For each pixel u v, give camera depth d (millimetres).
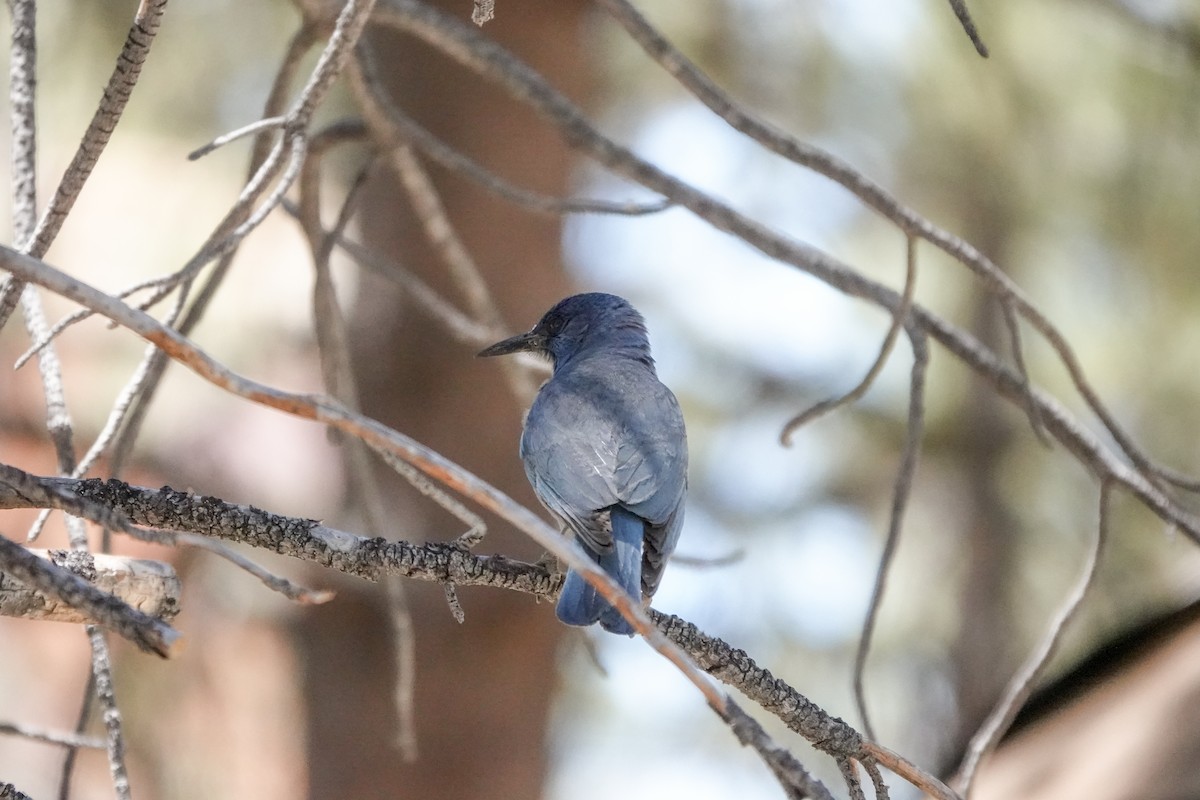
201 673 13922
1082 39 12359
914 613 15789
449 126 12258
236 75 12648
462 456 12195
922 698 15586
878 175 14055
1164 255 13094
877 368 6934
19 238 5586
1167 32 11047
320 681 12031
